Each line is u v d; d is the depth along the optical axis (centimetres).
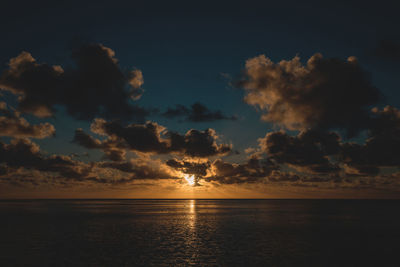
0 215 11188
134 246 4509
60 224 7894
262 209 16575
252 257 3712
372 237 5469
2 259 3612
